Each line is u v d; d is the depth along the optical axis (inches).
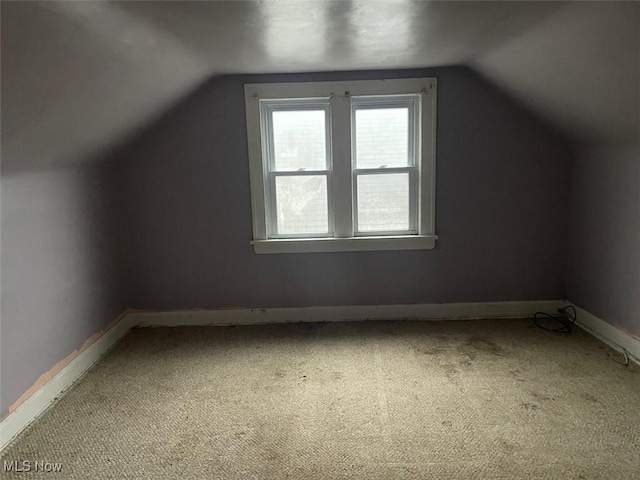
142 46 78.5
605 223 113.8
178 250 131.3
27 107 70.6
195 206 129.0
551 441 77.2
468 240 130.9
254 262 132.1
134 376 104.0
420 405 89.0
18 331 84.9
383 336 122.7
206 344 120.7
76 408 91.0
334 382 99.0
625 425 80.8
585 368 101.7
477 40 91.5
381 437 79.7
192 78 111.0
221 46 91.0
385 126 127.3
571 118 108.9
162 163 126.6
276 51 98.0
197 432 82.5
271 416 87.0
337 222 129.4
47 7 54.7
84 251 109.8
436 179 127.6
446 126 124.9
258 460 74.7
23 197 87.4
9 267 83.0
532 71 99.1
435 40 92.0
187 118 124.4
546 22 76.9
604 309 116.2
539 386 94.7
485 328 126.6
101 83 81.2
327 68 117.9
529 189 128.1
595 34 74.0
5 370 81.0
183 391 96.9
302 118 127.0
